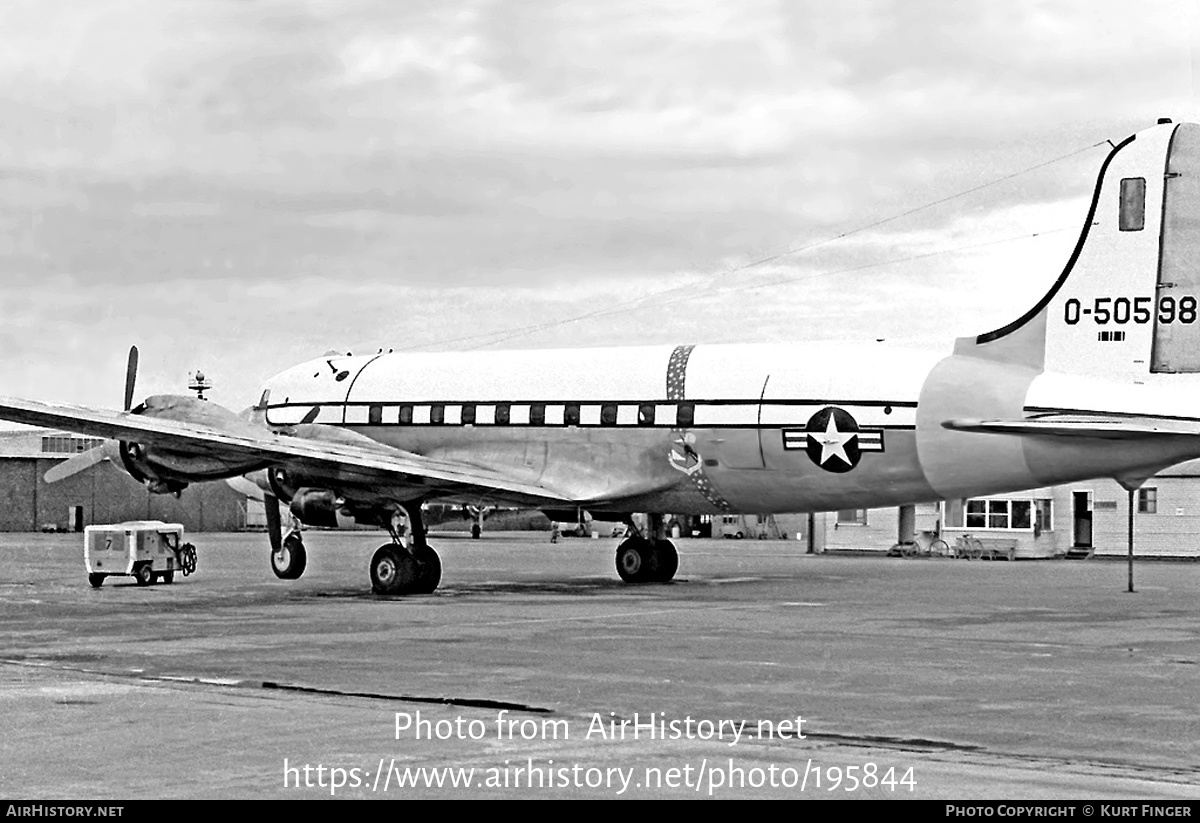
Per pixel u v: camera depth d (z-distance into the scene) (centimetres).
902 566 4259
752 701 1385
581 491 3197
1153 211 2733
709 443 3078
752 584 3269
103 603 2622
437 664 1662
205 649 1822
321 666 1644
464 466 3247
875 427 2905
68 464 3116
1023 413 2772
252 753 1121
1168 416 2653
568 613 2366
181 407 3025
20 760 1094
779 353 3070
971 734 1210
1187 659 1722
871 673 1587
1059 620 2252
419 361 3484
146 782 1020
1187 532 5009
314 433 3425
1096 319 2772
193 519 8188
